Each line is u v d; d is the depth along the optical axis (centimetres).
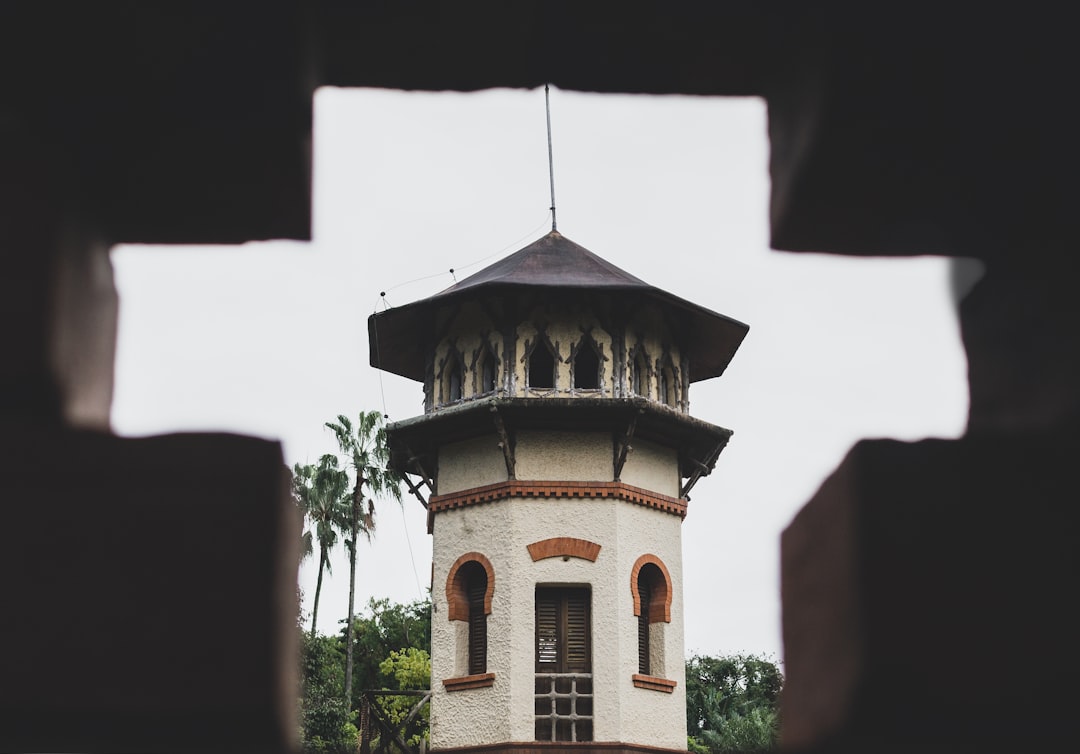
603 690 2438
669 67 294
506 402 2545
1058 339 251
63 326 228
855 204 277
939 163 266
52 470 217
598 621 2486
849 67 253
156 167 260
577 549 2531
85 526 215
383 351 2894
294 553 230
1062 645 216
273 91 253
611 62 292
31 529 215
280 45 249
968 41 247
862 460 225
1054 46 243
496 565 2536
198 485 218
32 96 246
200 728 213
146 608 213
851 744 221
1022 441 226
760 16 269
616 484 2578
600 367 2625
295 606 230
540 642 2498
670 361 2750
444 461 2706
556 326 2634
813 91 262
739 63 290
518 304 2645
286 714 220
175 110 255
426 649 7131
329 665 5528
